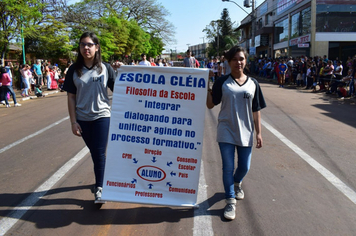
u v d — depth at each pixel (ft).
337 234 10.00
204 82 11.01
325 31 77.56
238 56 10.81
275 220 10.86
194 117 11.04
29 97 50.16
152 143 11.17
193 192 11.14
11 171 15.92
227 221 10.80
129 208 11.80
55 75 63.93
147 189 11.22
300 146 19.76
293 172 15.31
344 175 14.93
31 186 13.92
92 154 11.91
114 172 11.27
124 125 11.25
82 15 75.61
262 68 95.04
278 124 26.23
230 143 11.08
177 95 11.09
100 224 10.68
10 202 12.35
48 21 60.18
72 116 11.54
